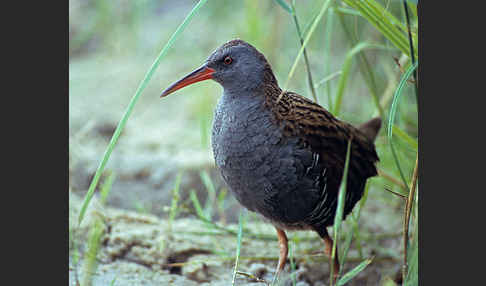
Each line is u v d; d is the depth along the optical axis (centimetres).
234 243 1014
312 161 826
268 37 1457
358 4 795
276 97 836
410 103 1154
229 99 838
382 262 980
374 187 1162
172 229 1028
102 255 960
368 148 929
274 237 1015
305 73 1371
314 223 870
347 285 955
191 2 1806
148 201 1158
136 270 930
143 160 1241
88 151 1277
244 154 825
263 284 903
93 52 1712
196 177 1198
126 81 1561
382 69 1260
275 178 823
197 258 961
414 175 783
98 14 1672
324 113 873
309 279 956
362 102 1312
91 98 1488
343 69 962
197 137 1344
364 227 1070
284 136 819
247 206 868
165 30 1694
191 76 841
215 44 1585
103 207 1062
